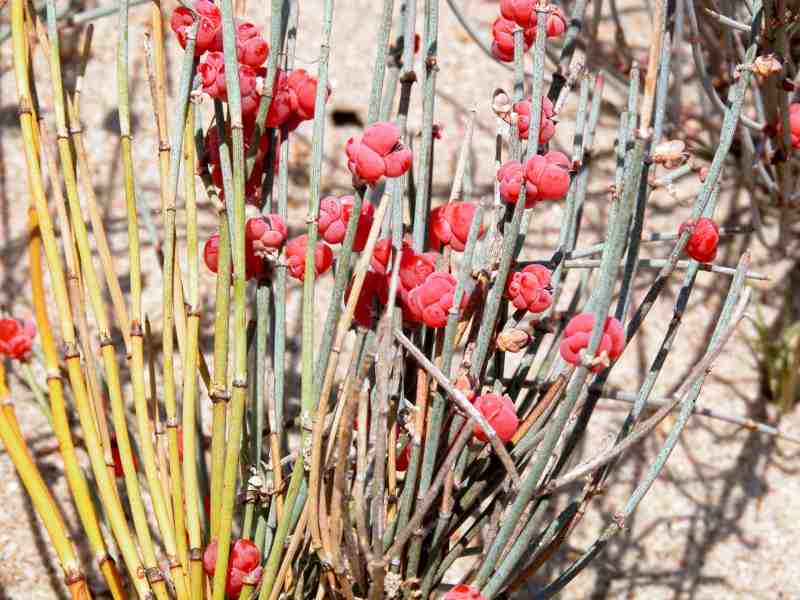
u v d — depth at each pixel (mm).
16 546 268
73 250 220
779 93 271
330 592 215
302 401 214
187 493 212
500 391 216
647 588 285
